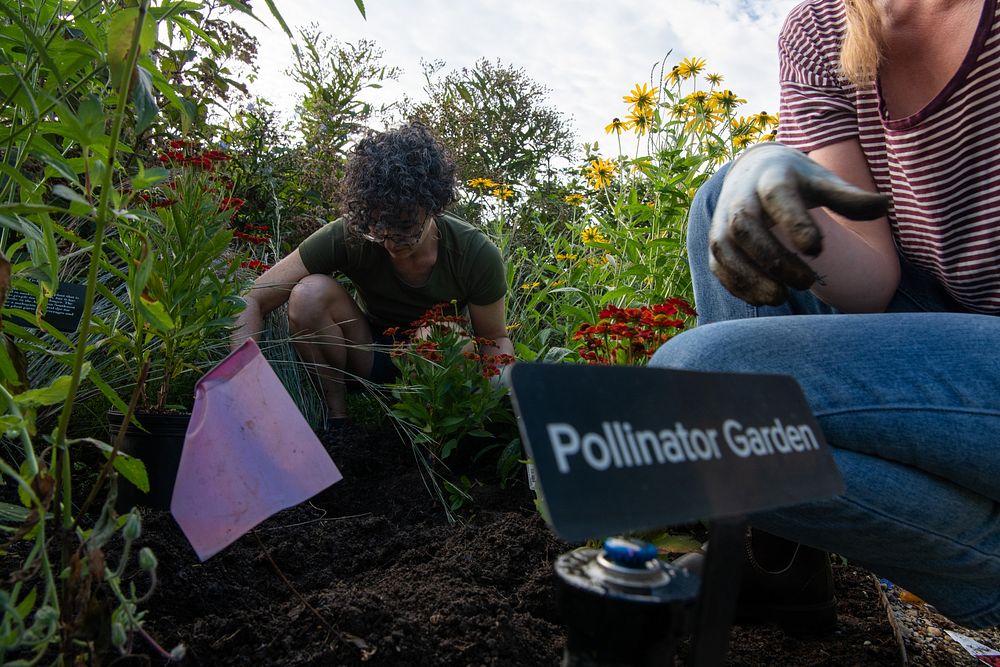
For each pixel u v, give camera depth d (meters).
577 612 0.60
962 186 1.23
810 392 1.07
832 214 1.33
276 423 0.96
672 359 1.16
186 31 1.14
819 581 1.52
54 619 0.70
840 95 1.37
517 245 4.34
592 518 0.53
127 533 0.75
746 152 0.89
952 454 1.02
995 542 1.10
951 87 1.17
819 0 1.41
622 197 3.31
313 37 4.49
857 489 1.05
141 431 1.64
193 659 1.09
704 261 1.53
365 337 2.93
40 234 0.91
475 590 1.44
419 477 2.28
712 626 0.59
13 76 0.95
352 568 1.62
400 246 2.55
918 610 1.75
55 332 1.09
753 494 0.65
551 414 0.55
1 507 0.84
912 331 1.08
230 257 2.51
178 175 1.95
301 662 1.11
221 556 1.47
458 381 2.32
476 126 5.96
